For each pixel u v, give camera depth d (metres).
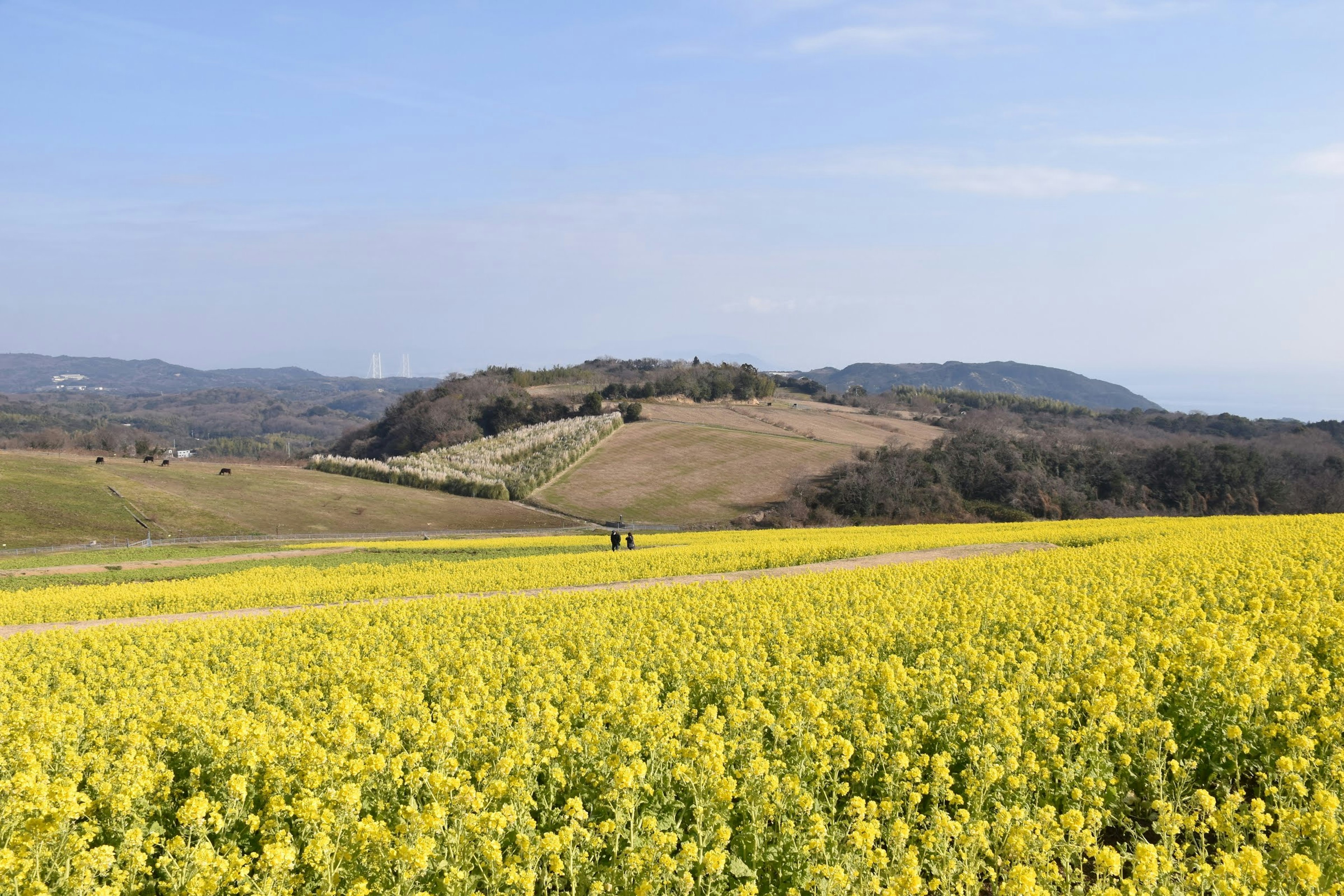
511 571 41.31
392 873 7.90
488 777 9.77
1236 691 11.35
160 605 34.81
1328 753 10.20
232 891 7.59
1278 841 7.74
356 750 10.70
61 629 25.06
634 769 9.07
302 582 39.84
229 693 14.98
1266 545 31.62
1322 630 15.23
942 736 11.30
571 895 7.90
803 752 10.17
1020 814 8.41
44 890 7.45
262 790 9.91
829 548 46.88
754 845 8.72
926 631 17.09
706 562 42.41
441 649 18.22
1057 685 12.44
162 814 9.93
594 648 17.48
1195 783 10.47
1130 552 31.05
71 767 10.95
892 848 8.09
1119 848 9.55
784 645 16.70
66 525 77.12
